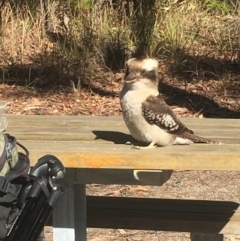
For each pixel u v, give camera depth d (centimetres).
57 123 349
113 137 313
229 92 738
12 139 232
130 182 289
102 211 348
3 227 214
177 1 900
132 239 443
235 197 510
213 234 342
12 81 759
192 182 543
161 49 826
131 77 293
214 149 279
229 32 859
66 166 275
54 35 865
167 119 290
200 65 799
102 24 858
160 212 348
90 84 751
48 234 443
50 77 764
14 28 858
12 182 222
